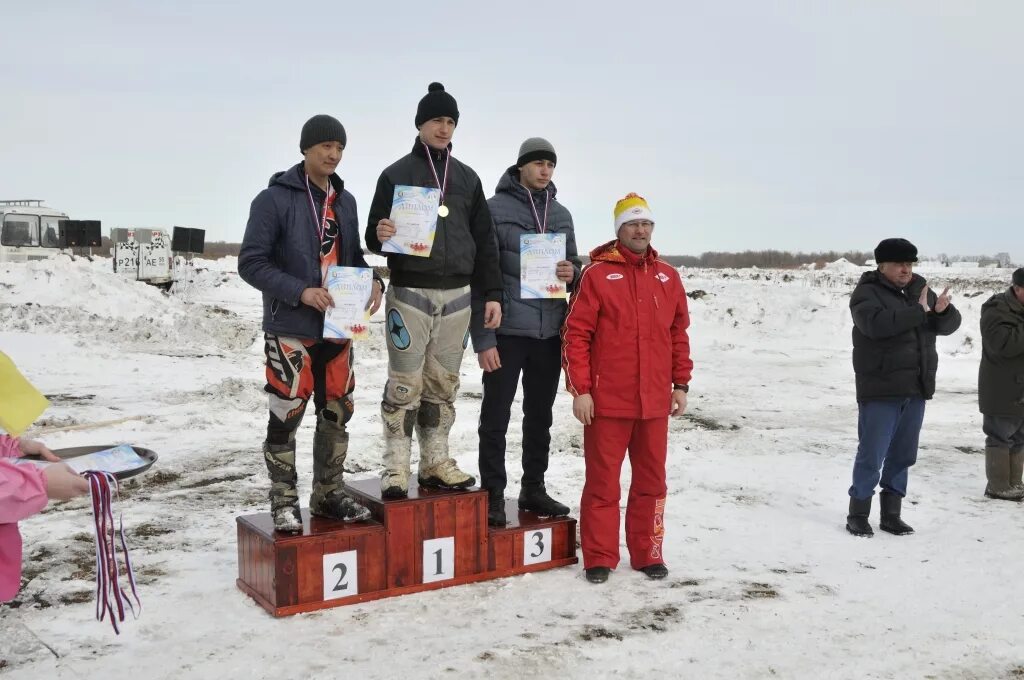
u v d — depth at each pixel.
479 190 4.57
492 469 4.75
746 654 3.63
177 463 7.40
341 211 4.23
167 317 21.00
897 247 5.38
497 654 3.54
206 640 3.66
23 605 4.07
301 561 3.97
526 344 4.78
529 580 4.57
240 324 22.09
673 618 4.02
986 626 4.02
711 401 12.02
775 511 6.23
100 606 2.45
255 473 7.08
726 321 23.62
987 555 5.18
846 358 18.44
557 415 10.36
